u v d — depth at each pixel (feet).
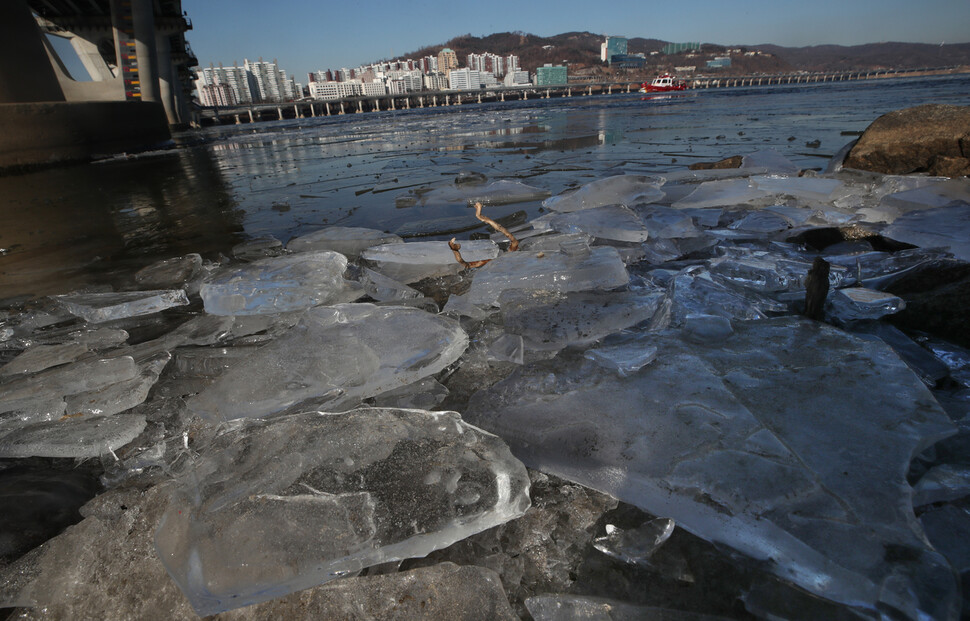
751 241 7.63
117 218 13.52
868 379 3.45
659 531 2.73
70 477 3.54
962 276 5.14
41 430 3.88
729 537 2.60
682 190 11.14
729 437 3.04
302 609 2.34
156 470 3.50
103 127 43.65
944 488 2.72
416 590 2.41
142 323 6.31
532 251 6.94
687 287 5.40
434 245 7.82
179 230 11.38
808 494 2.62
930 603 2.11
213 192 17.21
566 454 3.15
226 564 2.37
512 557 2.75
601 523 2.93
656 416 3.29
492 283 5.82
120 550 2.68
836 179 10.28
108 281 8.02
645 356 3.96
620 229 7.73
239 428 3.36
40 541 2.94
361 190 15.15
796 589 2.38
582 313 4.99
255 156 32.04
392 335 4.49
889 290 5.35
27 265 9.23
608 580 2.60
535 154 20.90
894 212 7.73
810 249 7.25
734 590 2.46
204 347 5.36
